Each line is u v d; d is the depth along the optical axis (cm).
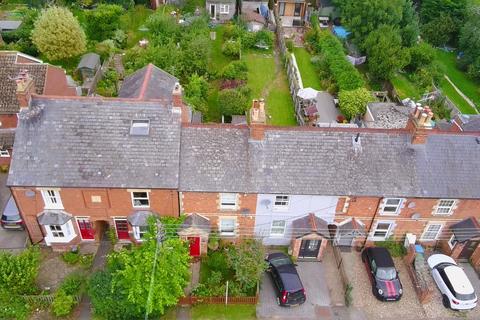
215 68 5934
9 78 4244
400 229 3622
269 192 3253
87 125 3266
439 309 3309
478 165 3453
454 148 3478
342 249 3706
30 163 3150
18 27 6206
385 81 6369
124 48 6181
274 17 7456
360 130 3444
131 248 3391
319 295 3344
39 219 3288
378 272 3375
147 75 3975
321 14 7744
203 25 6366
